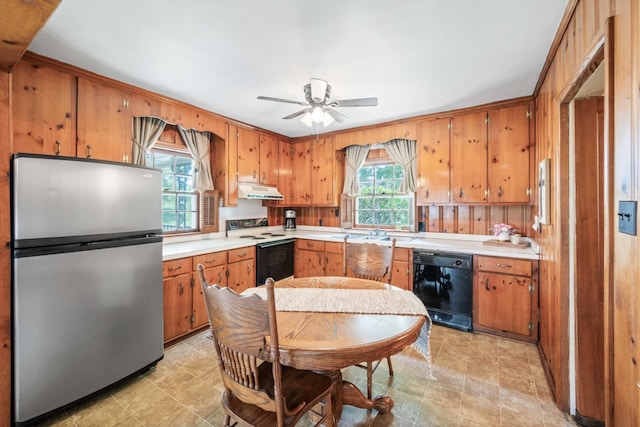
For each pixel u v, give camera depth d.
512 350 2.52
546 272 2.23
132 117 2.65
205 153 3.50
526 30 1.78
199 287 2.86
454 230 3.55
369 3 1.54
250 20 1.69
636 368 0.89
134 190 2.08
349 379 2.12
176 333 2.65
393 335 1.24
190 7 1.58
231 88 2.67
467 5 1.56
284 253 4.03
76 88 2.29
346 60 2.16
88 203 1.83
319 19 1.68
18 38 1.30
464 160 3.23
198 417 1.75
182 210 3.46
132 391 1.99
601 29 1.15
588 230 1.70
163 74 2.39
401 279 3.28
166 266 2.56
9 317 1.58
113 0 1.52
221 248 3.09
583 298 1.71
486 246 3.00
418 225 3.76
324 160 4.37
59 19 1.68
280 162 4.46
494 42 1.91
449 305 2.99
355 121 3.75
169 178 3.32
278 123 3.85
